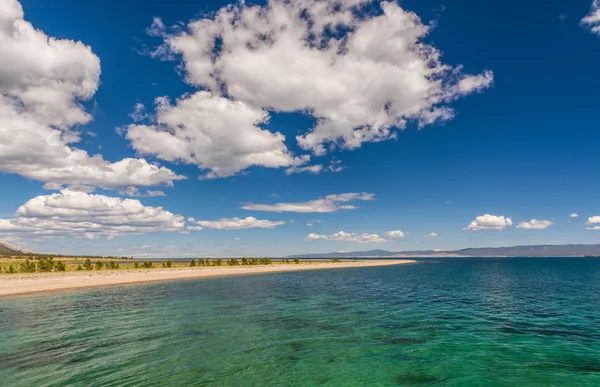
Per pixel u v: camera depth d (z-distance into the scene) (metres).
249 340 25.17
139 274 92.88
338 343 24.36
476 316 34.56
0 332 27.88
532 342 24.44
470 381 17.34
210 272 109.25
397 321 32.00
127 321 32.16
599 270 128.38
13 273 82.81
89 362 20.27
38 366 19.58
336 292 57.44
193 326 29.94
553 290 59.09
